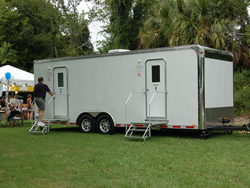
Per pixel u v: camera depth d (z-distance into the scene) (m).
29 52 29.55
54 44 28.22
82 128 11.09
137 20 20.33
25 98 28.38
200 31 13.45
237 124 12.39
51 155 7.27
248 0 14.33
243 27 14.75
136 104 9.79
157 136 9.81
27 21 27.69
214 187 4.82
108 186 4.96
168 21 15.08
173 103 9.09
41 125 10.73
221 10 14.03
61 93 11.51
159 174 5.54
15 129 12.49
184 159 6.60
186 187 4.82
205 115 8.73
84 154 7.29
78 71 11.08
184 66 8.90
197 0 13.57
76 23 26.75
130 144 8.47
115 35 19.98
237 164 6.14
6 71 15.42
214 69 9.17
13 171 5.96
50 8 27.80
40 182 5.27
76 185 5.07
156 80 9.39
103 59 10.49
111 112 10.34
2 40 27.58
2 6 27.17
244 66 15.43
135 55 9.80
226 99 9.80
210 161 6.40
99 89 10.59
